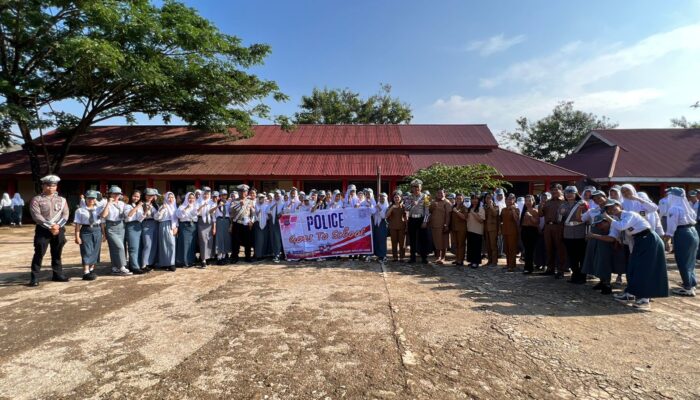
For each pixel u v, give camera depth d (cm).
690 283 646
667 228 686
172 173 1995
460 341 431
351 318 507
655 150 2320
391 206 942
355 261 948
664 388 330
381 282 714
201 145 2262
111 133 2452
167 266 832
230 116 2045
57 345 419
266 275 776
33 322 492
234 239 925
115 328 471
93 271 775
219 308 550
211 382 338
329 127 2606
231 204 942
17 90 1392
